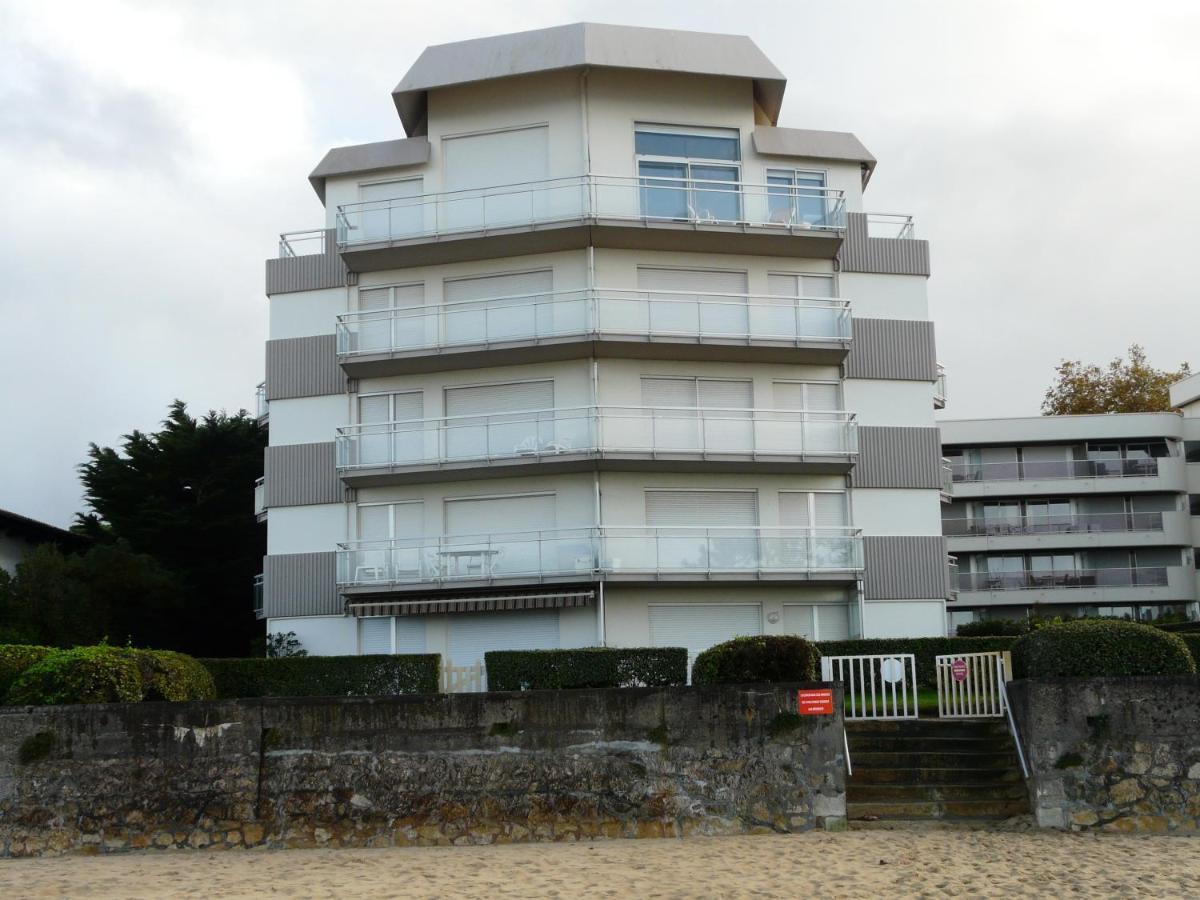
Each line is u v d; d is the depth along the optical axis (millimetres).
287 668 28062
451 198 35812
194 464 49531
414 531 35531
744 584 34656
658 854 16688
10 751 18531
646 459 33938
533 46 36156
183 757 18578
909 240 37469
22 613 36656
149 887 15008
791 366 36312
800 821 18266
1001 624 40000
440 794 18531
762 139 36656
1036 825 18141
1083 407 74500
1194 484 64188
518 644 34469
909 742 20297
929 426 36625
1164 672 18719
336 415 36375
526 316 34719
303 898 14156
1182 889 13977
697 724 18641
